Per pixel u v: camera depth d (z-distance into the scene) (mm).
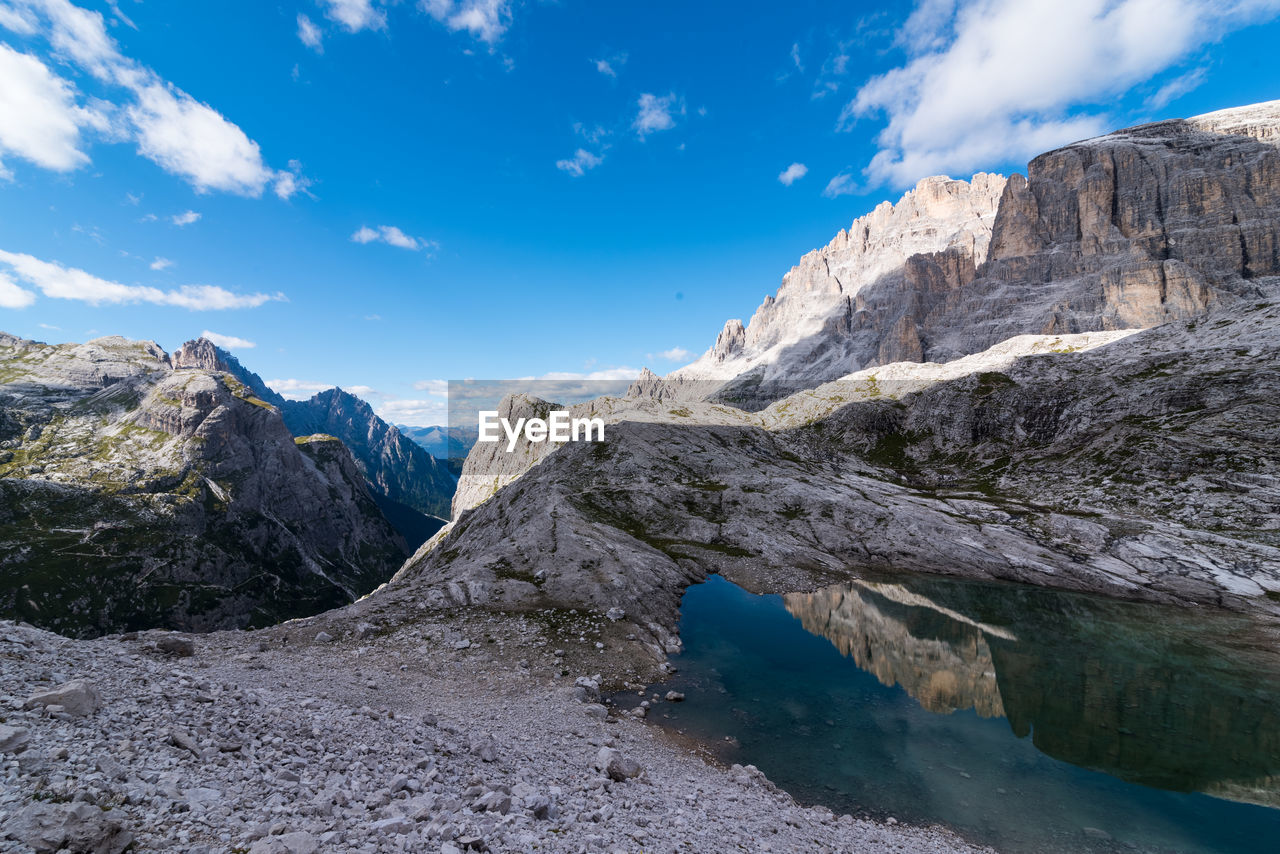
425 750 16516
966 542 76625
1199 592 57875
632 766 21516
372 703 24656
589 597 51969
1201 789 26469
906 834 22109
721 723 33375
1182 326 117562
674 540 83875
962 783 26859
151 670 15773
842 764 28594
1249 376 87125
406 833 10305
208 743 11984
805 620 56469
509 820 12609
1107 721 34125
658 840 14383
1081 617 55500
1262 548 60344
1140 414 96562
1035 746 30859
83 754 9516
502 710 28891
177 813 8758
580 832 13367
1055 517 77000
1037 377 129500
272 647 34281
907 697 37844
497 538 95000
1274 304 104125
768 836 17703
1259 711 35250
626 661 41500
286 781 11430
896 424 147500
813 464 128250
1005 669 43156
